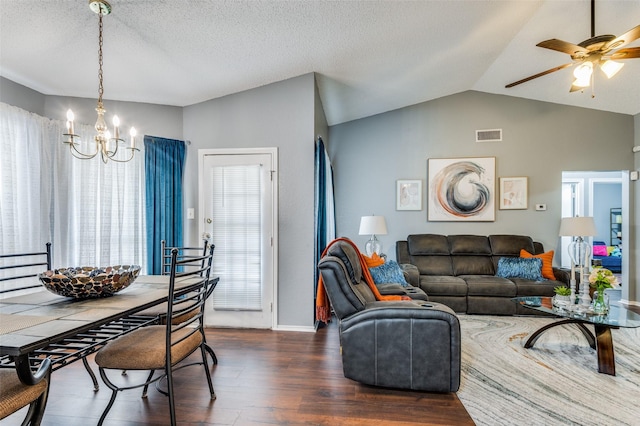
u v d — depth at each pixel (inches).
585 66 109.2
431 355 82.5
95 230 129.0
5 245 105.9
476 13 114.8
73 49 101.1
